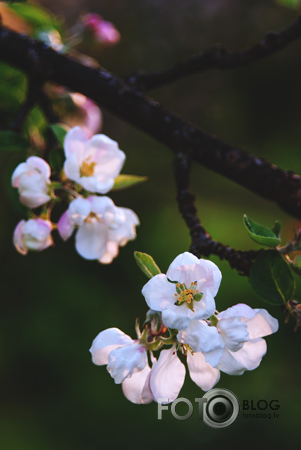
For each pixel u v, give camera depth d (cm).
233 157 105
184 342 95
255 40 334
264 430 211
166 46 340
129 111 108
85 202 101
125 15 347
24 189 102
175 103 337
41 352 242
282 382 226
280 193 104
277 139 330
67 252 277
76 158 101
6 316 253
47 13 121
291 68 337
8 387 235
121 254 278
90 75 109
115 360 97
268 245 99
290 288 99
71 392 232
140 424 220
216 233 283
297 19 106
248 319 97
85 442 212
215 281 95
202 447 209
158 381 96
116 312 255
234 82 342
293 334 240
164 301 96
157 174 322
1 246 272
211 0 348
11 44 111
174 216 302
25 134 117
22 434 214
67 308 254
